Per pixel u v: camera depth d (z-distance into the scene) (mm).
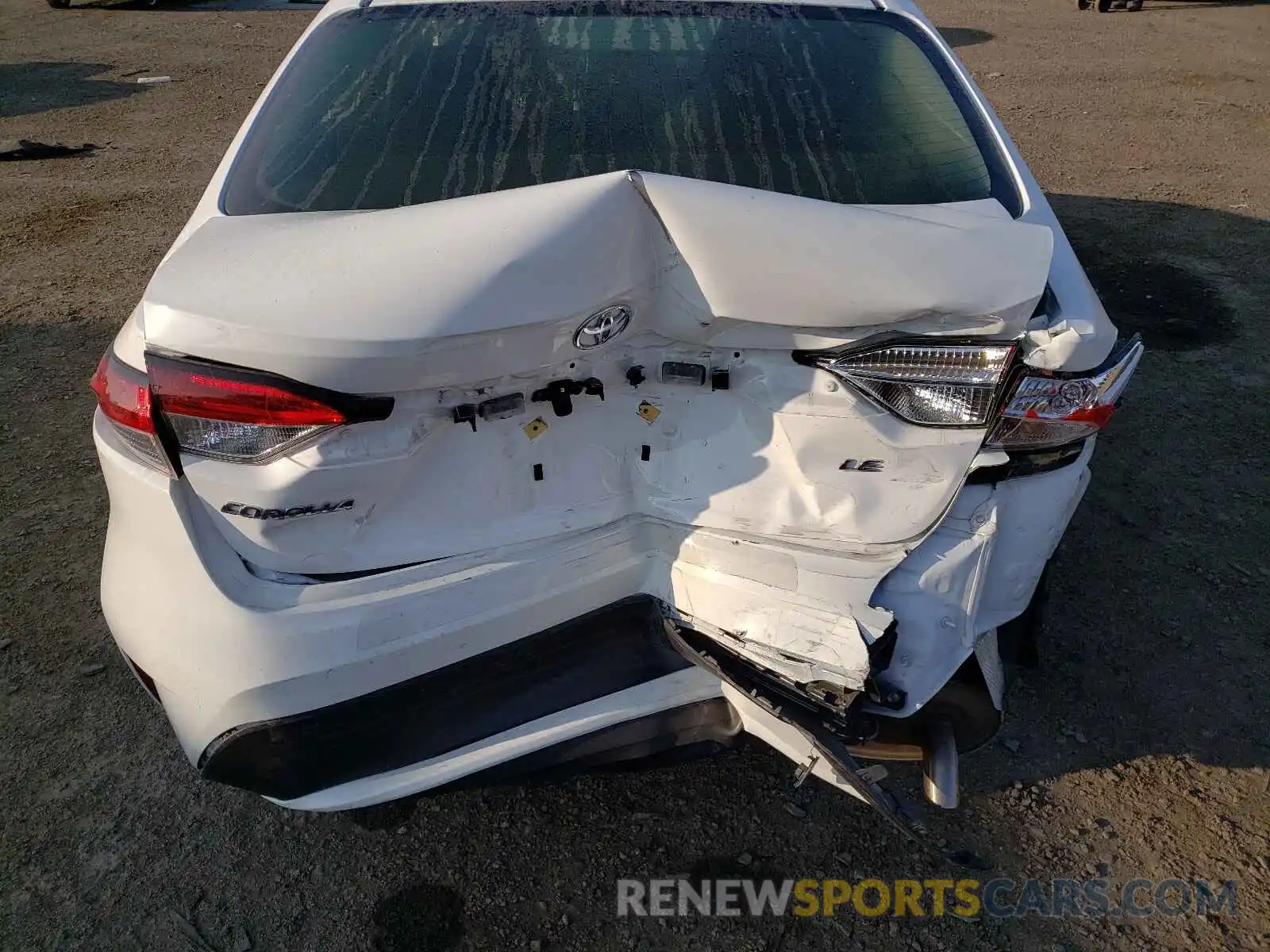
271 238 1479
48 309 4277
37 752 2205
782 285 1435
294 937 1864
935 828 2072
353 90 2115
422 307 1316
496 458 1600
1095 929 1889
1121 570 2785
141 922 1880
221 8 11664
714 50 2203
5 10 11328
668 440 1684
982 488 1611
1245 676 2443
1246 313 4266
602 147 1964
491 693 1646
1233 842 2047
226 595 1503
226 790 2131
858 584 1575
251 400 1376
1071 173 5992
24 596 2648
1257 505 3061
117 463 1569
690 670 1727
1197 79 8086
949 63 2266
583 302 1404
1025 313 1449
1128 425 3467
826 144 1996
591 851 2027
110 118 7133
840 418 1581
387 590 1534
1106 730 2299
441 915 1906
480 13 2285
